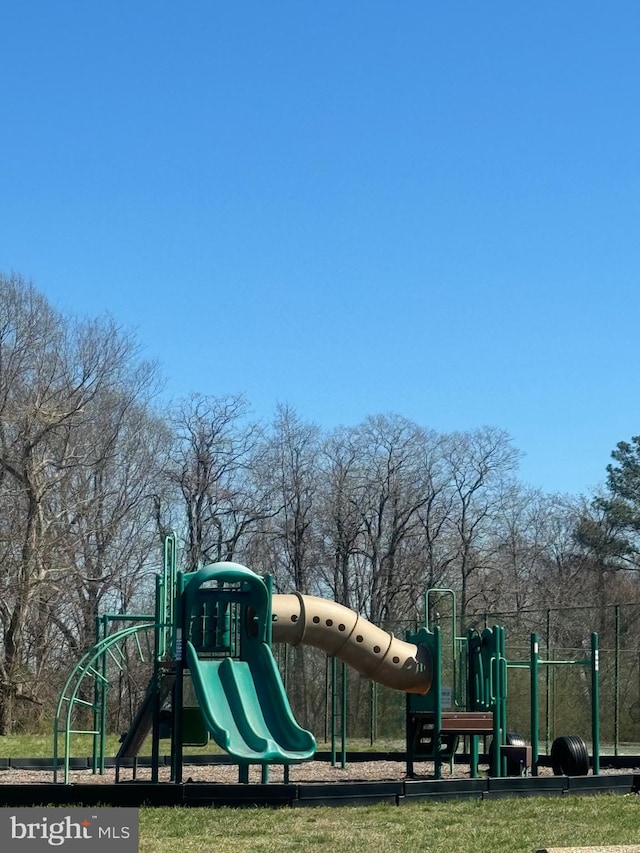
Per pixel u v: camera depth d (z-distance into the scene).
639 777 16.94
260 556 48.38
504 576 52.41
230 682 16.83
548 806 15.02
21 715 39.78
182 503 47.78
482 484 50.97
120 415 43.84
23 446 39.28
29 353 40.56
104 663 19.59
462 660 20.73
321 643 19.00
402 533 49.22
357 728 31.28
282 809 14.27
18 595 39.00
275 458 48.84
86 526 42.31
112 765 20.59
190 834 12.42
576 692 28.23
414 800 15.18
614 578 58.94
